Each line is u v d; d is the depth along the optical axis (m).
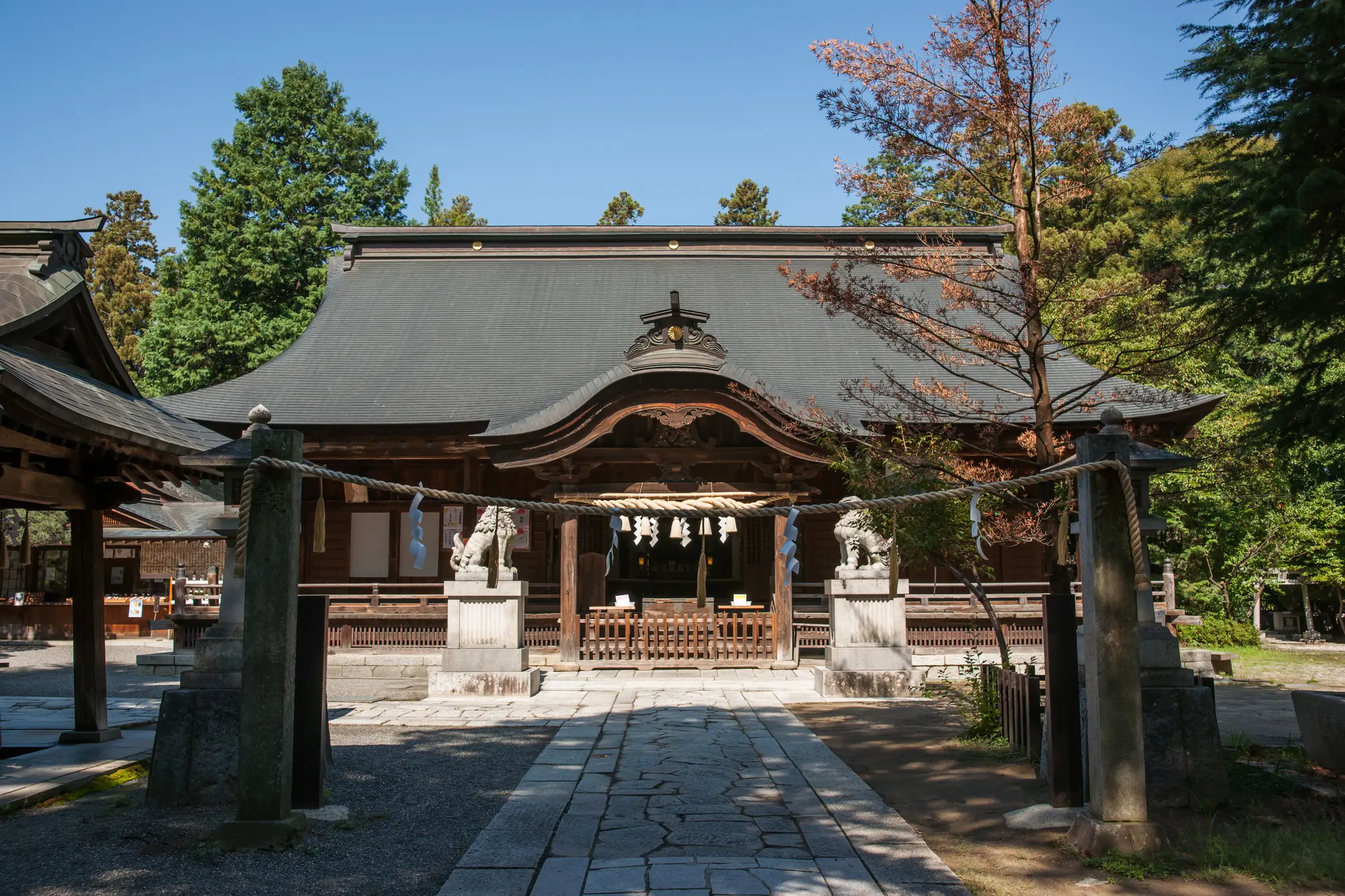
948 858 5.77
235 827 5.99
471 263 25.53
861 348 21.70
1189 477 21.39
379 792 7.62
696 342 15.98
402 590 19.78
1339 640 24.53
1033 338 10.65
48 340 9.81
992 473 10.97
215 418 18.66
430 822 6.72
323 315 23.44
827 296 11.03
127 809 7.03
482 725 11.05
